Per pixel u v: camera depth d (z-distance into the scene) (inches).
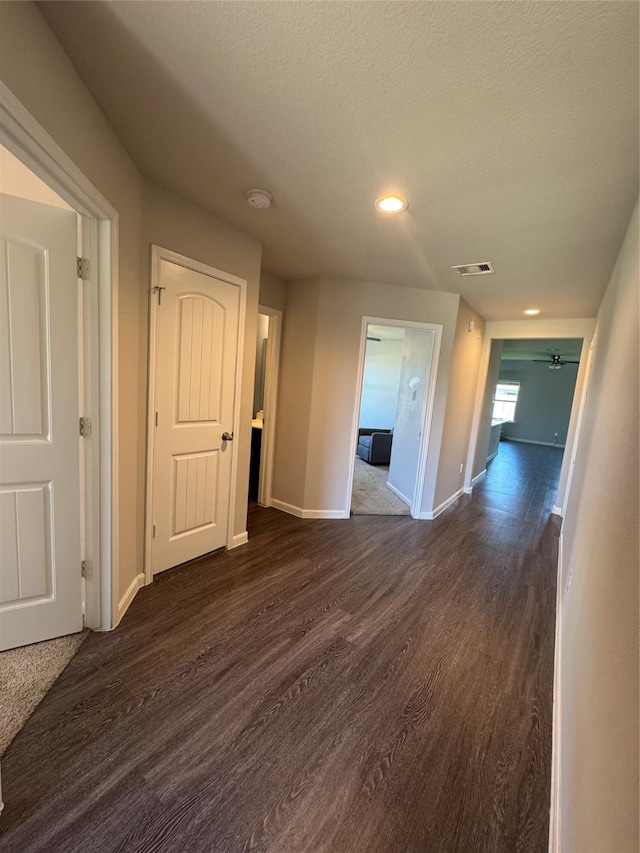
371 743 57.7
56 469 69.2
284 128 60.0
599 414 79.0
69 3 41.4
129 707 60.5
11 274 61.8
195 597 91.4
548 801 51.2
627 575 33.3
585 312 159.6
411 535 141.4
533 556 129.9
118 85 53.3
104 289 67.2
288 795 49.6
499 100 50.4
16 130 40.5
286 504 156.0
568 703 55.9
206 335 99.0
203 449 104.7
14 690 62.1
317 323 141.4
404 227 92.1
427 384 154.1
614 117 51.9
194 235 90.7
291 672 70.7
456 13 39.1
